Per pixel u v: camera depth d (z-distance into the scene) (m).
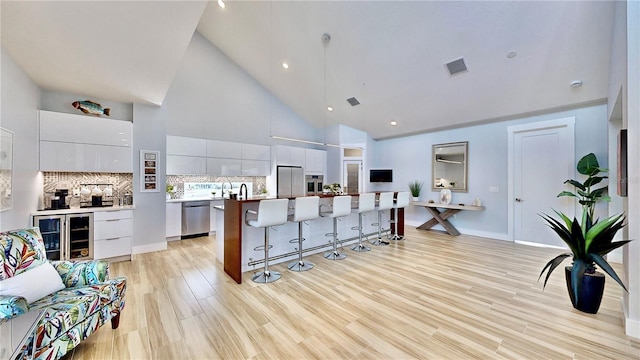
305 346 1.84
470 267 3.46
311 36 4.31
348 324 2.11
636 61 1.93
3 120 2.47
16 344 1.21
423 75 4.34
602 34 2.99
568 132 4.23
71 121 3.50
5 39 2.34
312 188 6.96
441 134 5.88
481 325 2.10
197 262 3.67
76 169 3.52
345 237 4.61
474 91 4.37
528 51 3.43
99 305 1.80
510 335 1.96
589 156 3.75
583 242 2.29
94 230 3.46
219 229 3.69
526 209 4.72
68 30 2.27
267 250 3.11
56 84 3.33
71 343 1.57
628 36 1.95
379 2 3.45
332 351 1.79
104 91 3.59
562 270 3.34
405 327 2.07
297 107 6.85
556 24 3.04
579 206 4.15
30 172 3.09
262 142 6.57
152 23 2.24
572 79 3.66
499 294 2.65
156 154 4.21
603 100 3.86
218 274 3.22
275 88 6.42
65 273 1.94
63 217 3.25
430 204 5.58
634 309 1.92
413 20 3.52
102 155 3.72
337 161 6.94
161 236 4.28
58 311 1.53
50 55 2.65
